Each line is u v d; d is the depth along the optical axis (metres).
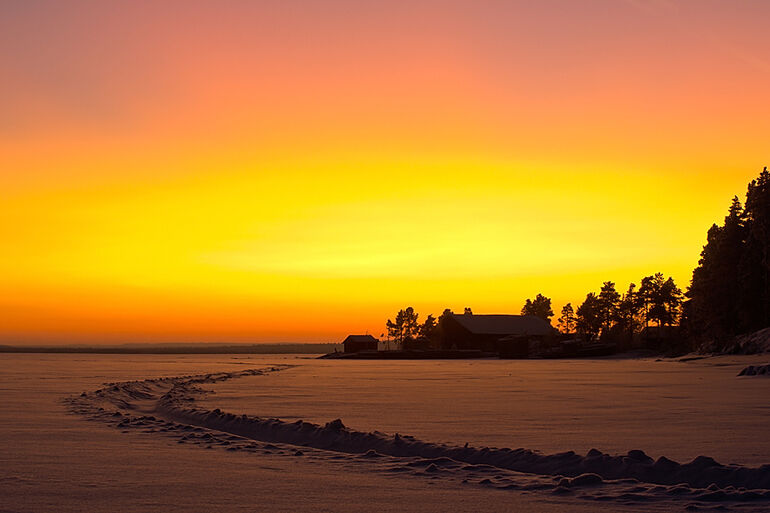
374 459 15.23
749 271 104.62
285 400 33.31
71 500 11.05
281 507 10.69
